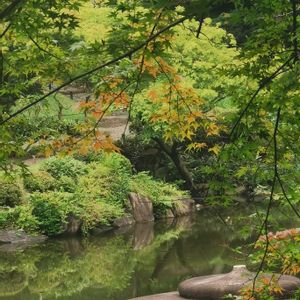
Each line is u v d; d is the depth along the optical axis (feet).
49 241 46.96
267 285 15.64
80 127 13.71
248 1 10.07
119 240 47.37
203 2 8.62
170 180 64.54
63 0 12.25
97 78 12.92
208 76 44.70
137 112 48.03
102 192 53.98
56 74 12.40
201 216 56.49
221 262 37.63
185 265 37.60
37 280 35.24
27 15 11.65
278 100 10.48
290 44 11.15
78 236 49.06
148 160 65.31
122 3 11.01
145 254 41.68
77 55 11.95
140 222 55.11
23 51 13.14
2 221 46.75
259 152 12.34
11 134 14.05
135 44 10.89
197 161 64.44
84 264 39.14
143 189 57.67
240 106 11.82
